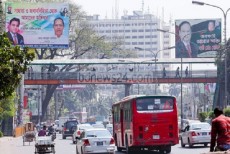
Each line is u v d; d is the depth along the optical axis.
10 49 42.31
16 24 116.06
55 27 116.38
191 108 189.62
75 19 167.38
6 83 42.44
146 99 54.34
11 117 120.62
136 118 54.09
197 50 140.00
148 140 54.00
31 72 130.12
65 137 105.75
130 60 134.00
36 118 178.38
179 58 134.00
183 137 68.31
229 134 25.62
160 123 54.25
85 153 53.50
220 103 126.31
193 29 140.38
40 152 56.59
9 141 99.12
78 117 191.12
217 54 122.44
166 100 54.53
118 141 62.25
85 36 168.88
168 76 139.25
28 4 116.06
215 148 25.84
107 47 173.88
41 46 116.06
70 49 169.25
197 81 133.38
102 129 55.00
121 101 59.78
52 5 116.25
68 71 147.25
